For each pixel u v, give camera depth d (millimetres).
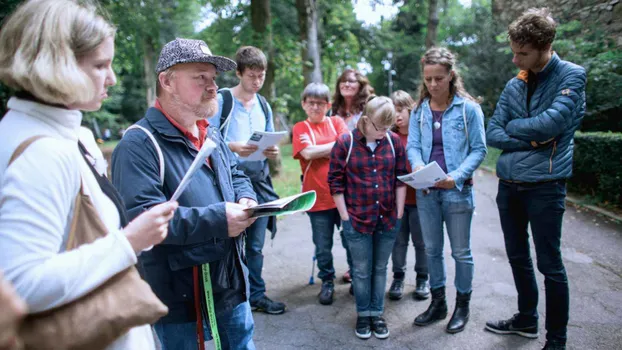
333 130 3766
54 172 952
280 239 5508
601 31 8305
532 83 2715
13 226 889
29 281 872
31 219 901
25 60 959
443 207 3059
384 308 3535
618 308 3297
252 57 3180
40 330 905
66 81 977
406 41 24562
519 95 2740
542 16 2512
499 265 4289
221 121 3189
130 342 1126
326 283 3707
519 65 2629
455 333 3070
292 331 3203
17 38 980
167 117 1756
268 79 9273
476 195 7613
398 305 3584
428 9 17156
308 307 3592
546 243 2625
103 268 982
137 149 1639
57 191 953
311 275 4215
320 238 3629
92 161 1217
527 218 2859
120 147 1663
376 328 3090
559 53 8414
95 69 1103
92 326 948
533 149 2631
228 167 1995
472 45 14672
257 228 3439
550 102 2582
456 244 3064
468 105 3000
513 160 2689
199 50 1686
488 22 14188
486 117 13562
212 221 1576
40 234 908
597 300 3439
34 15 991
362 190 2971
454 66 3006
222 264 1798
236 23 11258
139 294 1031
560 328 2658
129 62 10875
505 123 2820
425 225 3146
